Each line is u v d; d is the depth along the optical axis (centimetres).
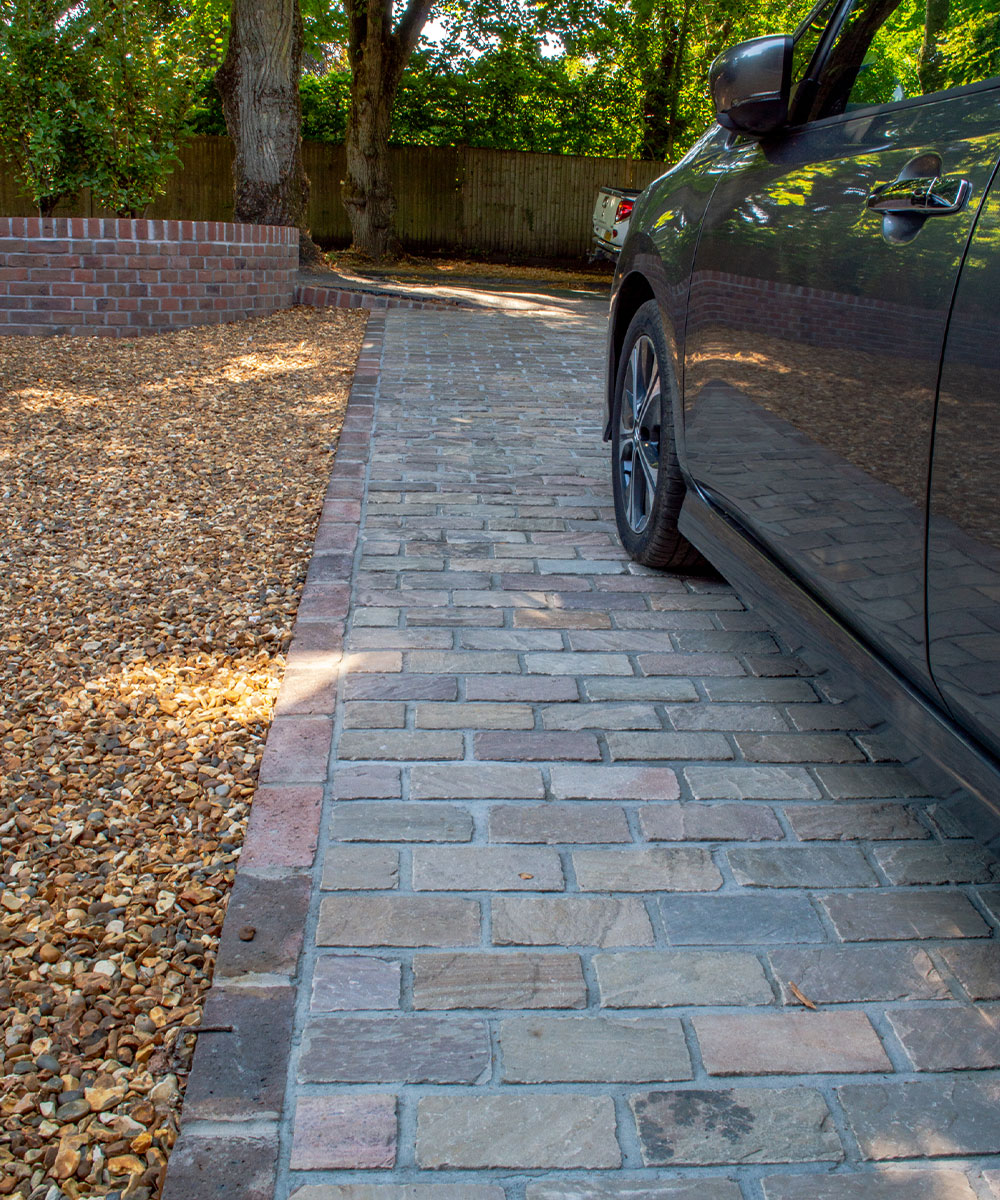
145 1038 173
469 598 344
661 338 341
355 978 184
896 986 188
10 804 232
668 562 364
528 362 775
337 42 2202
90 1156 153
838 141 237
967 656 173
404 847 219
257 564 371
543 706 278
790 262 243
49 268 772
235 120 1275
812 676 300
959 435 172
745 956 193
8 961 188
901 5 228
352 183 1869
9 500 432
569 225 2286
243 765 250
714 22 2211
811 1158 154
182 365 706
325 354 768
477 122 2272
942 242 182
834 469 220
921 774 199
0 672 290
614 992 184
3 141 1019
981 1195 150
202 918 200
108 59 960
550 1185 149
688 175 339
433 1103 161
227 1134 154
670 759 256
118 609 333
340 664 295
